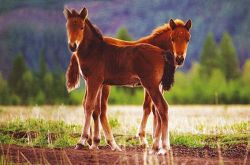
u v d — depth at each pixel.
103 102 15.82
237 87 78.00
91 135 15.87
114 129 20.20
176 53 15.86
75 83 16.16
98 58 15.27
